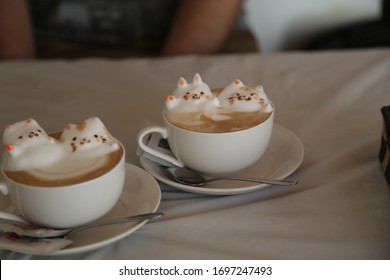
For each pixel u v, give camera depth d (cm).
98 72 101
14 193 50
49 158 51
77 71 101
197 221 56
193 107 62
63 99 90
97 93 92
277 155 68
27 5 154
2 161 53
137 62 105
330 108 81
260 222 55
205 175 64
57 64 105
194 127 59
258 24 204
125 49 169
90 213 52
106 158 53
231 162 60
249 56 105
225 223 55
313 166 66
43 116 84
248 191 60
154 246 52
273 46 207
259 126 59
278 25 204
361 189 60
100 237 52
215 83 93
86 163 52
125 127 79
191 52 149
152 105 86
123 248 52
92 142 53
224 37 151
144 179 61
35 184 49
